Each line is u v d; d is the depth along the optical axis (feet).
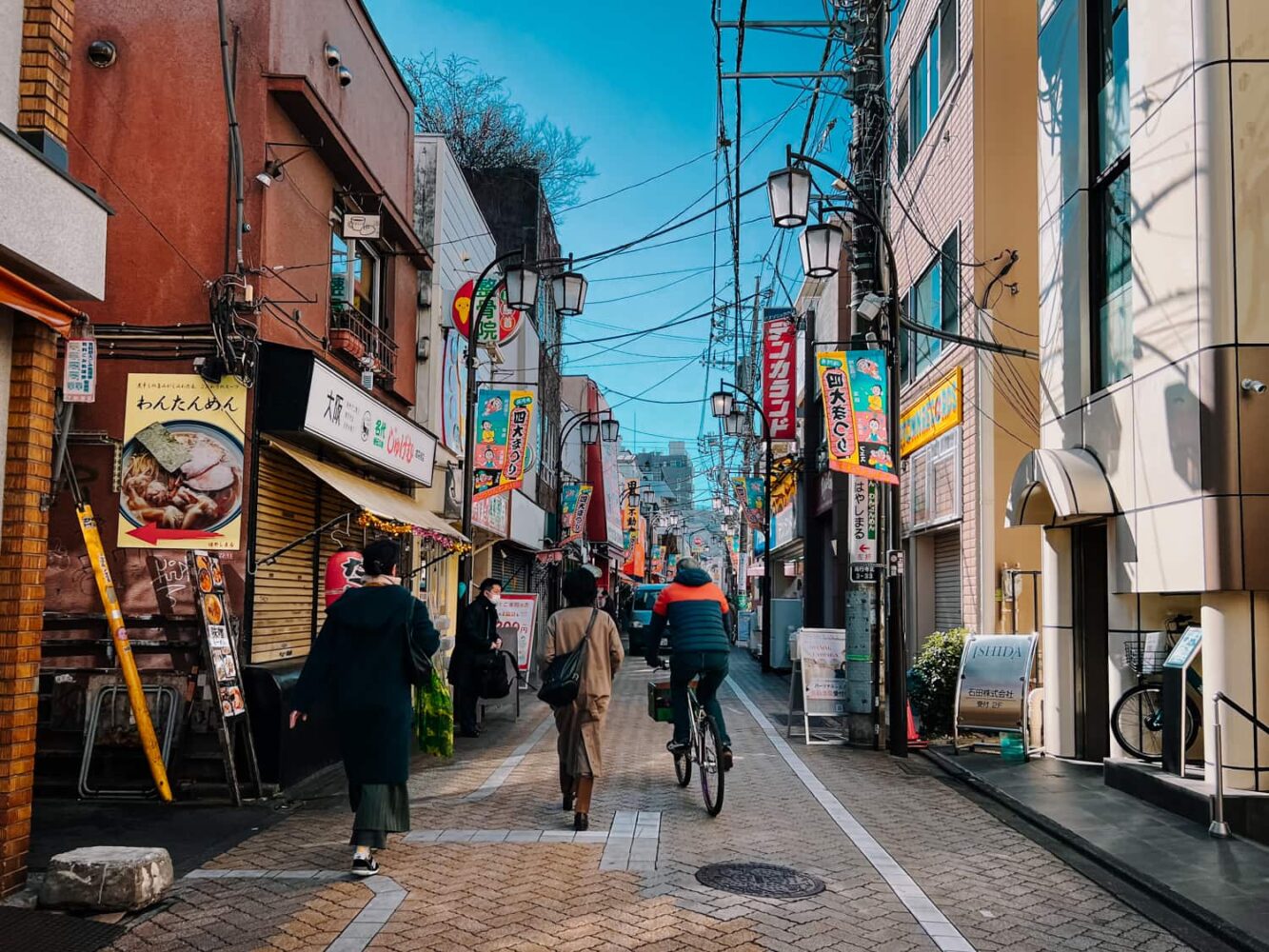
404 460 42.86
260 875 20.20
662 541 266.36
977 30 46.52
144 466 30.04
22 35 19.06
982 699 37.37
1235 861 22.29
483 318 55.57
